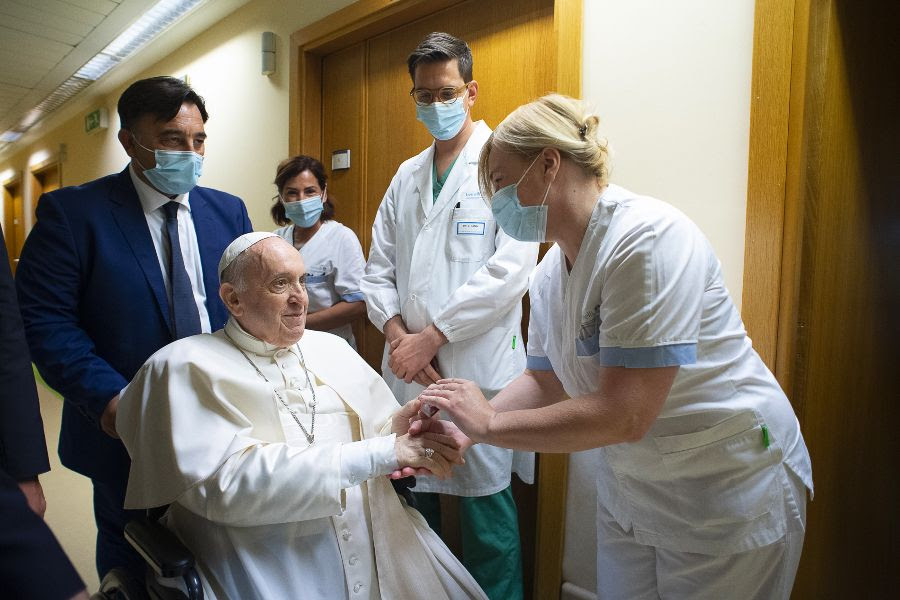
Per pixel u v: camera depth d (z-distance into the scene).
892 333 1.94
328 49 2.77
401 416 1.31
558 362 1.25
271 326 1.26
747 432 1.03
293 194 2.36
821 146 1.35
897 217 1.92
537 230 1.07
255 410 1.20
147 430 1.16
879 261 1.80
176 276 1.48
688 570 1.12
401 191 1.95
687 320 0.94
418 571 1.23
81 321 1.43
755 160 1.39
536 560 1.89
